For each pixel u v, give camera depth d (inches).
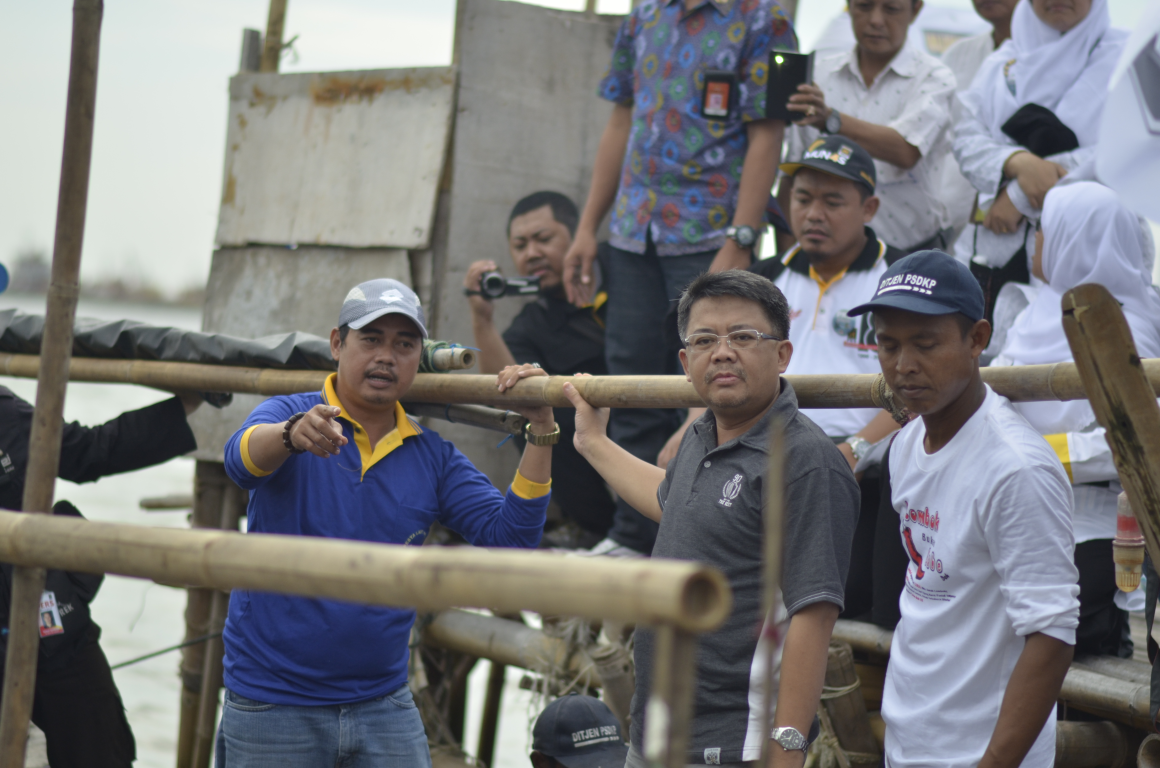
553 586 43.5
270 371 127.4
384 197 203.3
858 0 173.3
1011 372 90.1
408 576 48.0
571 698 129.7
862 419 142.2
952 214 204.2
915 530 90.7
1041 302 136.9
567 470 186.5
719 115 164.9
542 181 209.2
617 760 123.7
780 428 43.6
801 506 86.1
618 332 175.6
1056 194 134.2
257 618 104.8
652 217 171.0
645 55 174.4
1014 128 160.9
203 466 214.5
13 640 71.0
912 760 88.8
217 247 226.7
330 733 105.0
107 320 142.6
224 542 56.0
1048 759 89.7
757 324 90.8
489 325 179.6
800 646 83.9
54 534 63.6
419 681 191.5
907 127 168.2
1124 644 129.2
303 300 211.2
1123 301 129.6
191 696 213.5
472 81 200.2
